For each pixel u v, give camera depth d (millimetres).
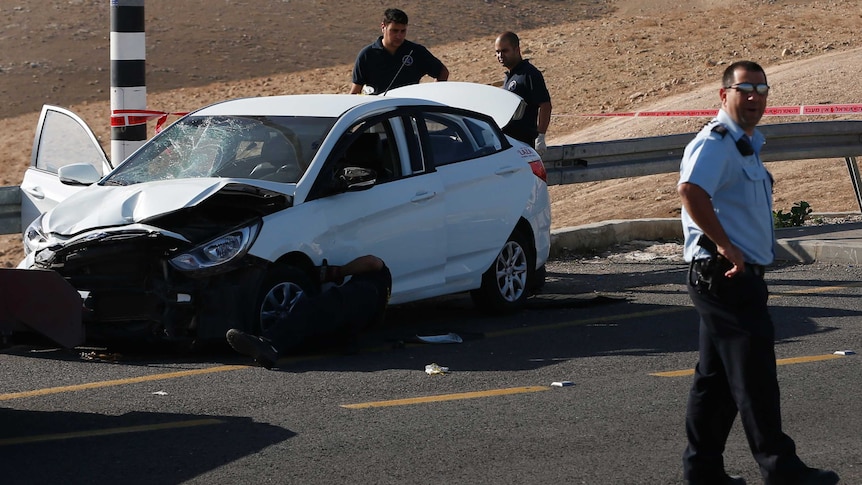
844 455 7527
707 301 6352
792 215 18266
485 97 13500
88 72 47281
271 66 49812
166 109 40406
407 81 15023
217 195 10344
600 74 38656
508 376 9602
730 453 7539
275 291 10266
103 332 9977
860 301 12773
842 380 9391
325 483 6887
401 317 12391
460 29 60281
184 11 60062
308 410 8492
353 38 56531
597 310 12617
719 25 45469
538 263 12859
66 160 12891
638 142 17562
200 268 9820
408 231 11242
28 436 7805
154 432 7906
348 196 10781
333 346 10539
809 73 31641
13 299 7664
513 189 12430
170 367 9883
